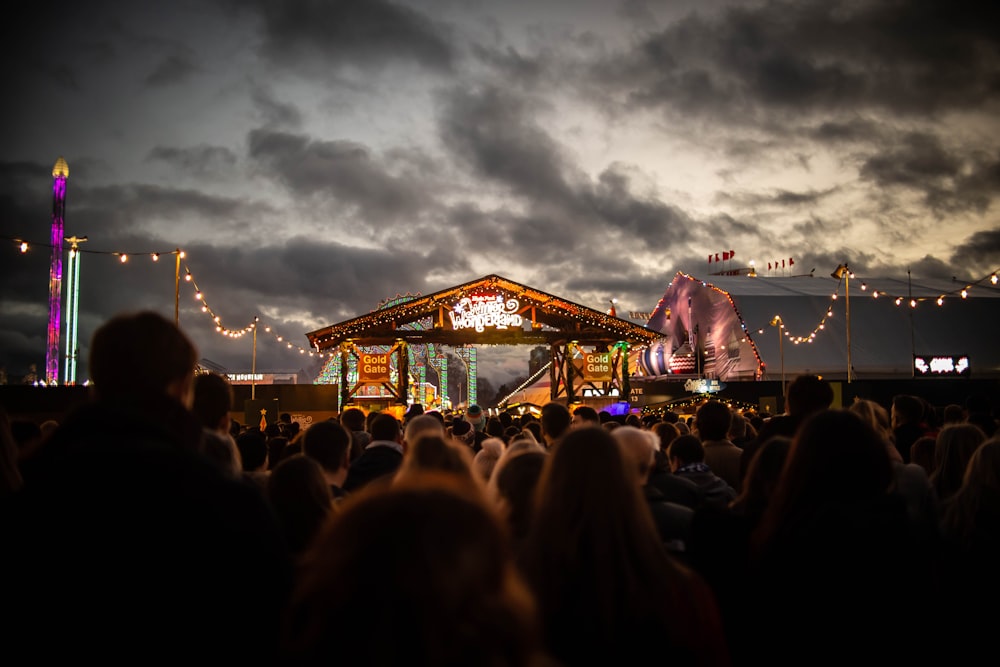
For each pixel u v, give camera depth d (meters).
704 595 3.08
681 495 5.93
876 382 39.34
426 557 1.43
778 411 26.05
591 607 2.90
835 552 3.44
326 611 1.46
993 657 4.93
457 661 1.41
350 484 6.96
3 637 2.18
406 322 29.58
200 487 2.34
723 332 77.12
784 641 3.52
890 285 81.06
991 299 75.31
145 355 2.77
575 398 30.70
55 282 76.62
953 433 6.60
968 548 5.09
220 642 2.22
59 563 2.19
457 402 103.19
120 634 2.15
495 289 29.06
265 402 23.88
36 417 28.98
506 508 4.35
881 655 3.34
